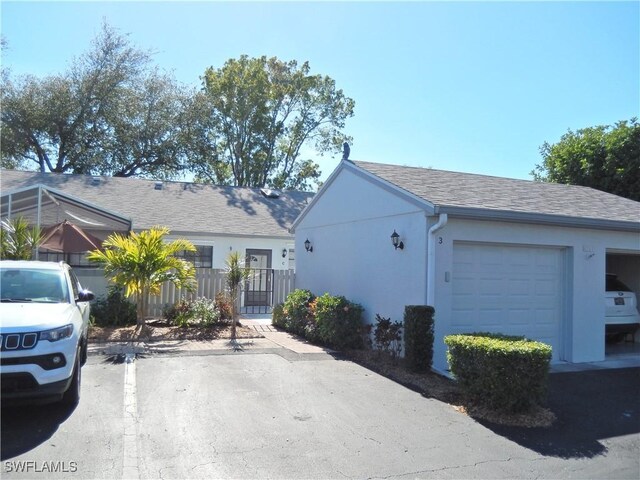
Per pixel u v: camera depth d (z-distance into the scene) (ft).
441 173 41.24
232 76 115.03
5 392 17.60
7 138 97.14
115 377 25.00
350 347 34.24
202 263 60.64
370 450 17.35
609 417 22.21
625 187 62.28
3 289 22.67
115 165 106.73
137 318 38.65
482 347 22.09
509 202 33.32
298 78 120.37
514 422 20.84
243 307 61.05
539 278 34.12
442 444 18.25
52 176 68.39
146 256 37.55
